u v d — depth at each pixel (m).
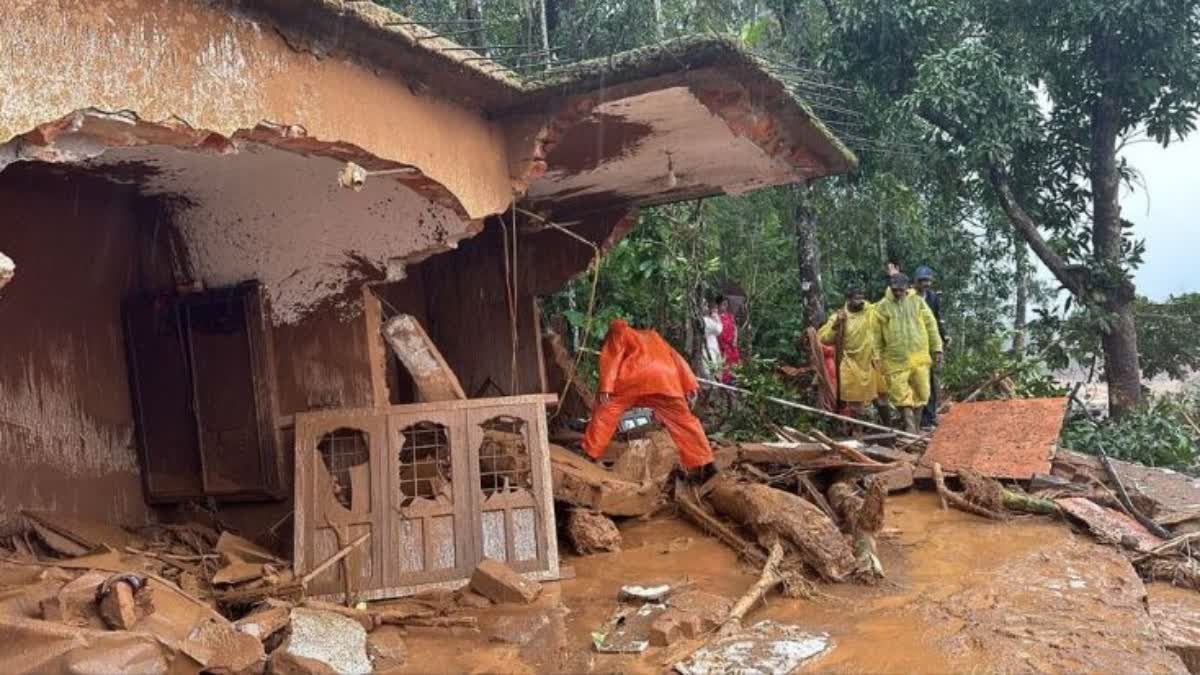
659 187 8.44
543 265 8.91
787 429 8.94
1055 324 12.41
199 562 5.16
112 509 5.80
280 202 5.92
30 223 5.32
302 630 4.17
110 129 3.41
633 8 12.42
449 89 5.32
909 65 12.02
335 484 5.46
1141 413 10.80
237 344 6.05
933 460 7.78
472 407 5.58
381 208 5.80
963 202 14.69
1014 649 4.15
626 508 6.62
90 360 5.73
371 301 6.18
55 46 3.11
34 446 5.23
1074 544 5.96
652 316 12.52
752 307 15.49
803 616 4.73
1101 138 12.05
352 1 4.14
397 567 5.18
